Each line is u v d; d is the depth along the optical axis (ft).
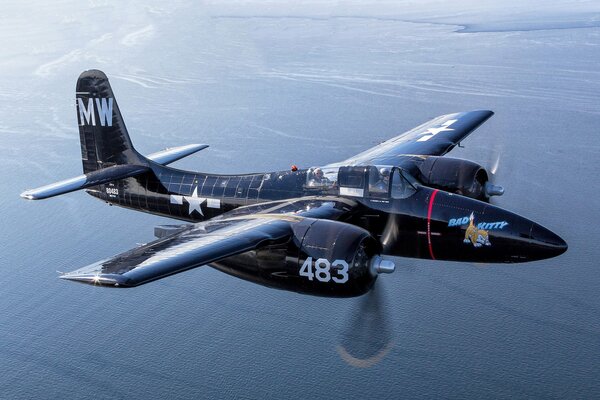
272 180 76.59
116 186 87.97
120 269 52.11
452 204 67.26
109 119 86.69
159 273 51.98
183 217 83.82
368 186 69.82
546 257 64.49
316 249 58.54
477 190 77.77
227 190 79.10
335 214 66.59
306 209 67.36
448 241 67.51
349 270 57.47
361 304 62.49
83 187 79.61
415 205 68.13
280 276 60.54
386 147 90.94
